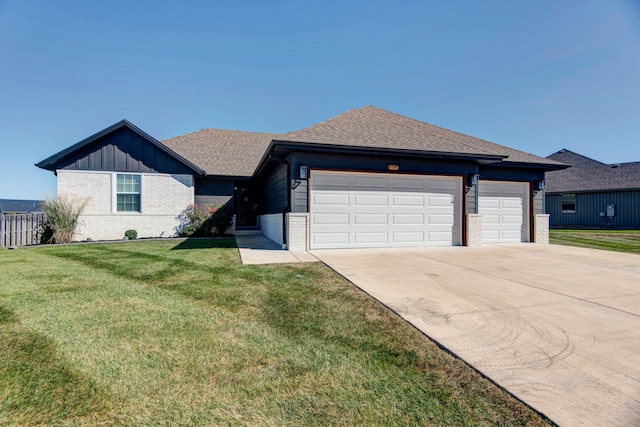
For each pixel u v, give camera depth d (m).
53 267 6.32
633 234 15.89
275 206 11.66
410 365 2.45
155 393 2.06
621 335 2.99
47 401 1.98
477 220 10.04
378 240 9.45
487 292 4.49
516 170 11.70
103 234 12.28
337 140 8.84
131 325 3.22
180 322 3.31
